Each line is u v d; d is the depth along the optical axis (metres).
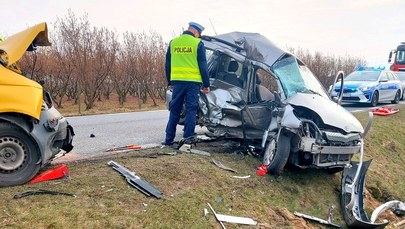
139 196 4.10
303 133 5.45
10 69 4.01
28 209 3.44
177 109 6.11
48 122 4.16
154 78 20.83
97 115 12.13
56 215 3.40
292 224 4.78
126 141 7.13
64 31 17.31
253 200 4.89
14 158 3.98
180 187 4.55
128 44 20.36
